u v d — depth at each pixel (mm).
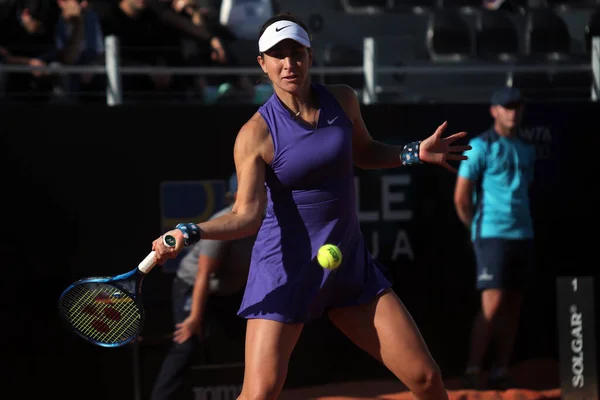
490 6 33031
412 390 11297
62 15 23281
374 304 11445
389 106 20828
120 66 22109
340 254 10922
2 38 22656
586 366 18172
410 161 11695
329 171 11164
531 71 24500
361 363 20609
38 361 18672
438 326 21141
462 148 11656
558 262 21672
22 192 18641
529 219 20391
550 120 21609
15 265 18578
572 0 32375
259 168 11031
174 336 18375
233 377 18828
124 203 19219
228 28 27562
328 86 11664
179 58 23484
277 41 10695
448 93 26672
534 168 21500
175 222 19516
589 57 29438
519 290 20453
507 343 20766
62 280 18828
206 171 19672
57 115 18812
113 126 19141
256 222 10867
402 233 20953
